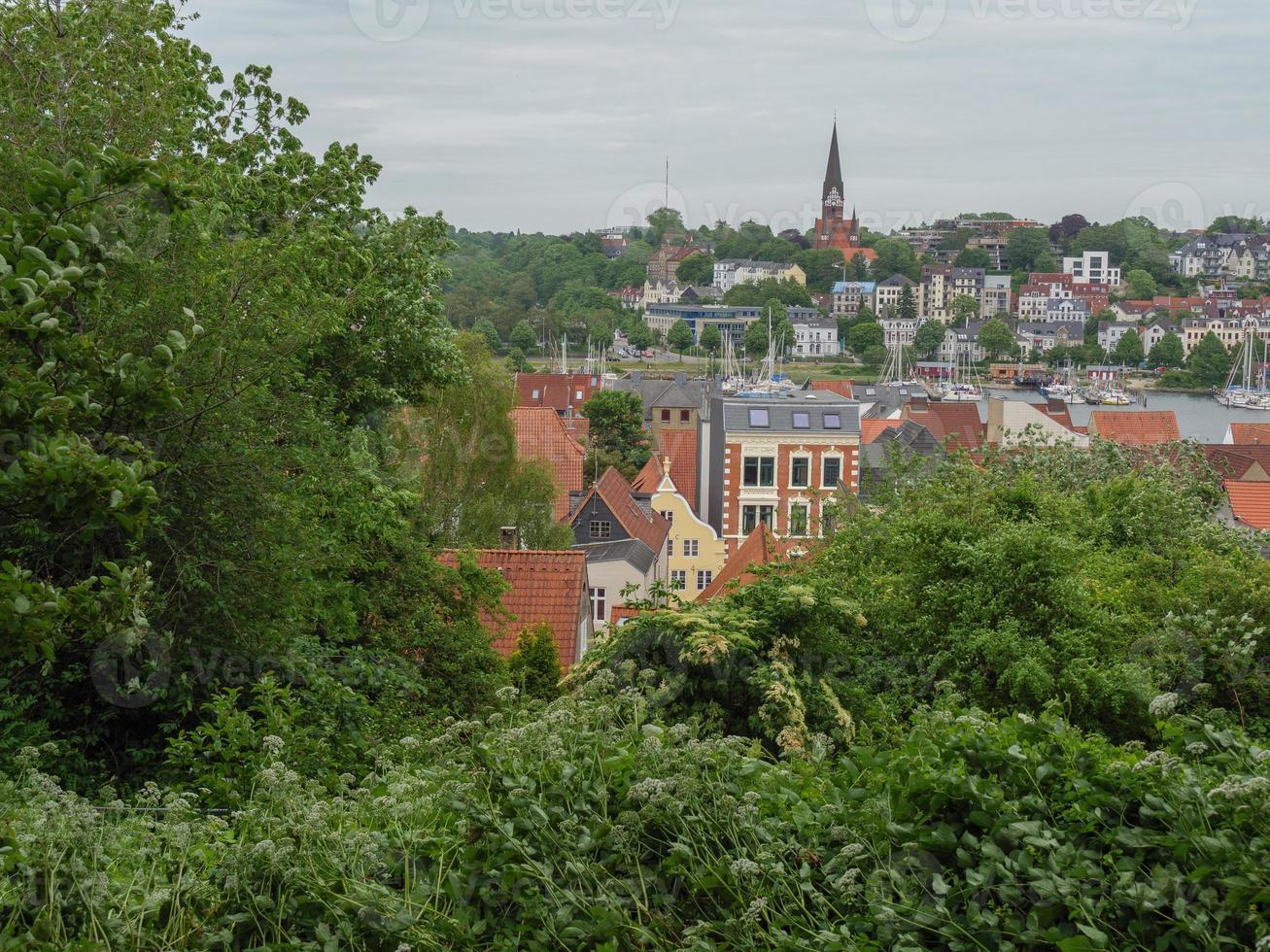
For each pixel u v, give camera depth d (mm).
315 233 39688
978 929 10984
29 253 15070
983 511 34344
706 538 119438
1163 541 40000
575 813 12672
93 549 24359
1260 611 29828
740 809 12367
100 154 16422
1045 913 10984
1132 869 11016
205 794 17922
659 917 11891
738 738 14125
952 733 13023
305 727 25594
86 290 16375
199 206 26422
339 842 12477
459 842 12609
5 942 10742
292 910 11906
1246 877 10383
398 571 37781
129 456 22109
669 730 14898
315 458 31281
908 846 11867
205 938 11477
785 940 11281
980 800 11789
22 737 23328
